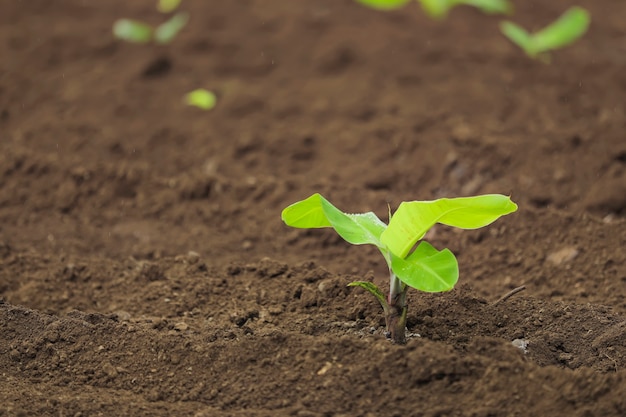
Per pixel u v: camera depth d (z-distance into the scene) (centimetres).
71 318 425
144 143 695
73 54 828
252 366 378
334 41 832
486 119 700
